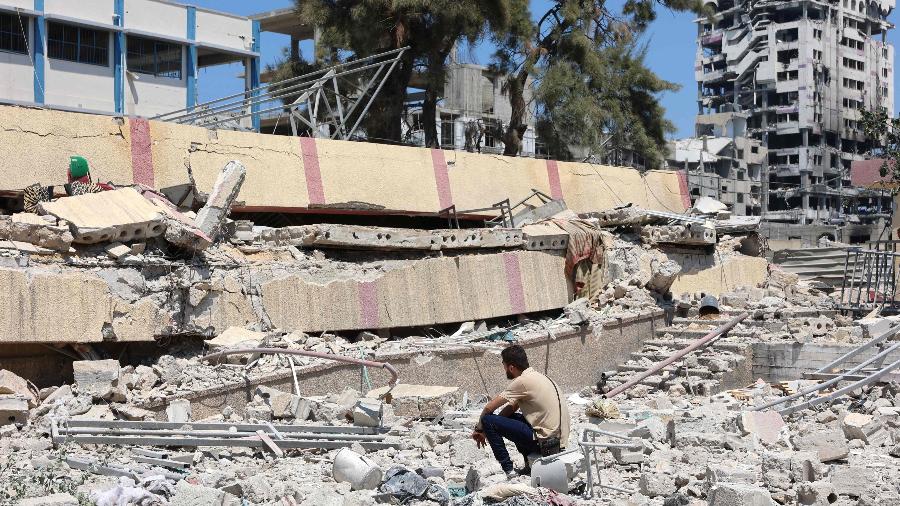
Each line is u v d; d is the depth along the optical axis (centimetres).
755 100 9469
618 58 3666
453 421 1444
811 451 1179
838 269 3481
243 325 1680
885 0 10225
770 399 1778
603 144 3522
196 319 1620
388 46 3173
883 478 1082
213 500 920
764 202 7512
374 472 1041
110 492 940
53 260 1502
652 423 1345
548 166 2650
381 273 1909
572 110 3400
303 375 1602
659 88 3722
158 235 1614
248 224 1812
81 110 3269
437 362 1802
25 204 1698
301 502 945
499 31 3194
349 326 1838
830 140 9356
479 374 1877
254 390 1527
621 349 2236
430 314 1980
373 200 2248
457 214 2409
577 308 2227
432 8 3042
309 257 1856
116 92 3419
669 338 2311
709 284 2639
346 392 1509
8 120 1753
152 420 1391
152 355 1611
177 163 1953
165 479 1036
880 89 10006
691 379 2033
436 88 3262
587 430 1047
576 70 3534
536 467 982
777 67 9294
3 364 1471
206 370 1541
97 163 1847
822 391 1800
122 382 1459
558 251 2295
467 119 4500
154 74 3544
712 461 1169
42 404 1384
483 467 1139
